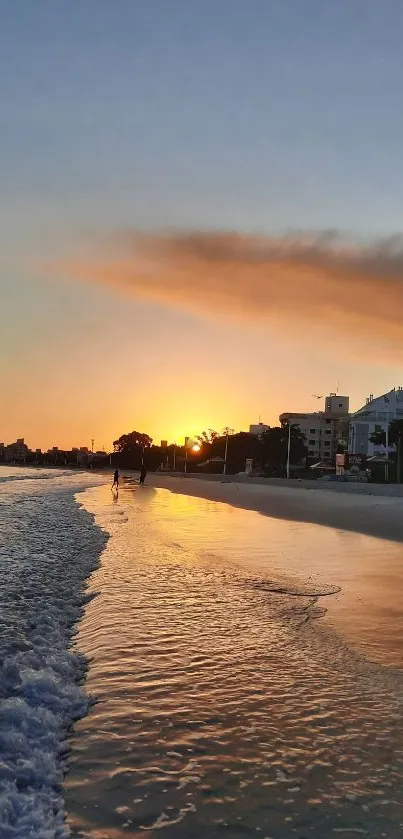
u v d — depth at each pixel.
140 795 4.24
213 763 4.68
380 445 95.69
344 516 27.91
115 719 5.52
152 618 9.21
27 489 59.25
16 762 4.62
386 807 4.09
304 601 10.38
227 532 21.69
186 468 133.88
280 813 4.02
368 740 5.06
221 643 7.93
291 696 6.07
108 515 29.91
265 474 110.31
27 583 12.02
